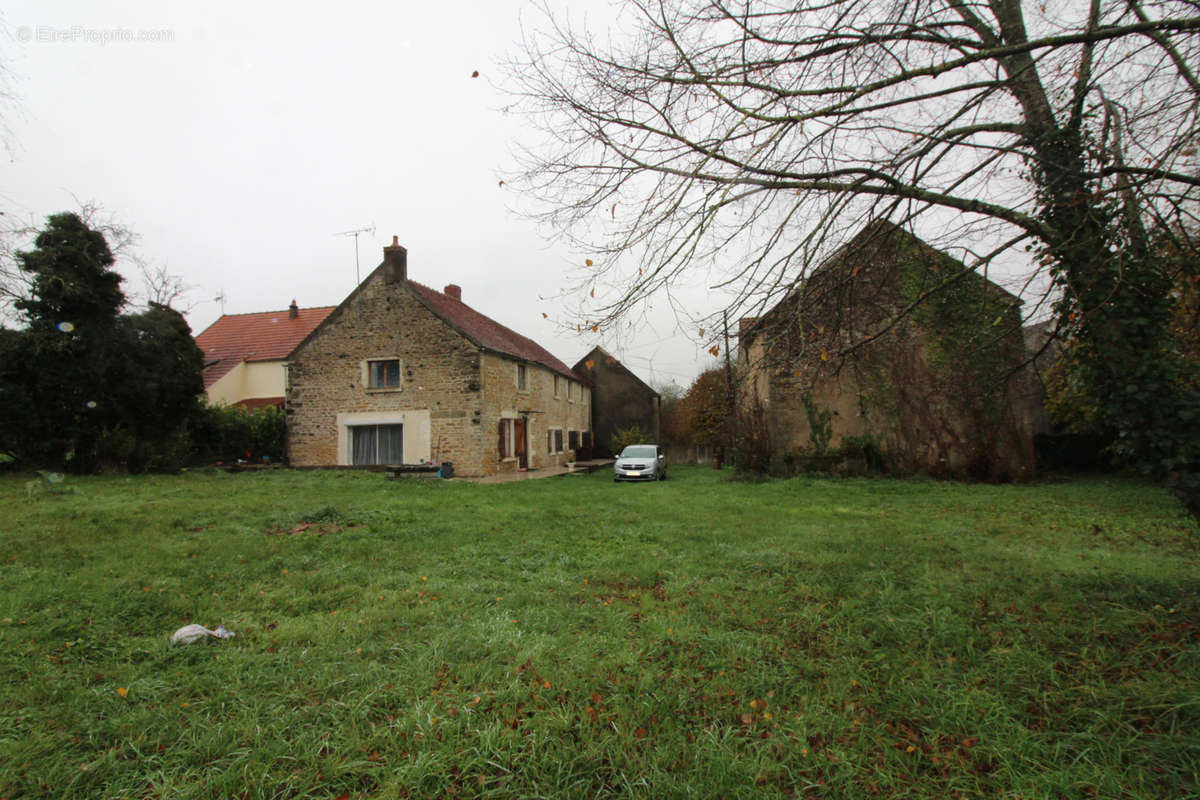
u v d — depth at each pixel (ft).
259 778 8.59
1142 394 14.88
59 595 16.65
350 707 10.59
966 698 11.00
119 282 57.47
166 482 49.03
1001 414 56.34
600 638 14.23
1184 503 15.08
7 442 50.37
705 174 14.23
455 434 66.59
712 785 8.61
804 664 12.80
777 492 50.03
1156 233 14.97
